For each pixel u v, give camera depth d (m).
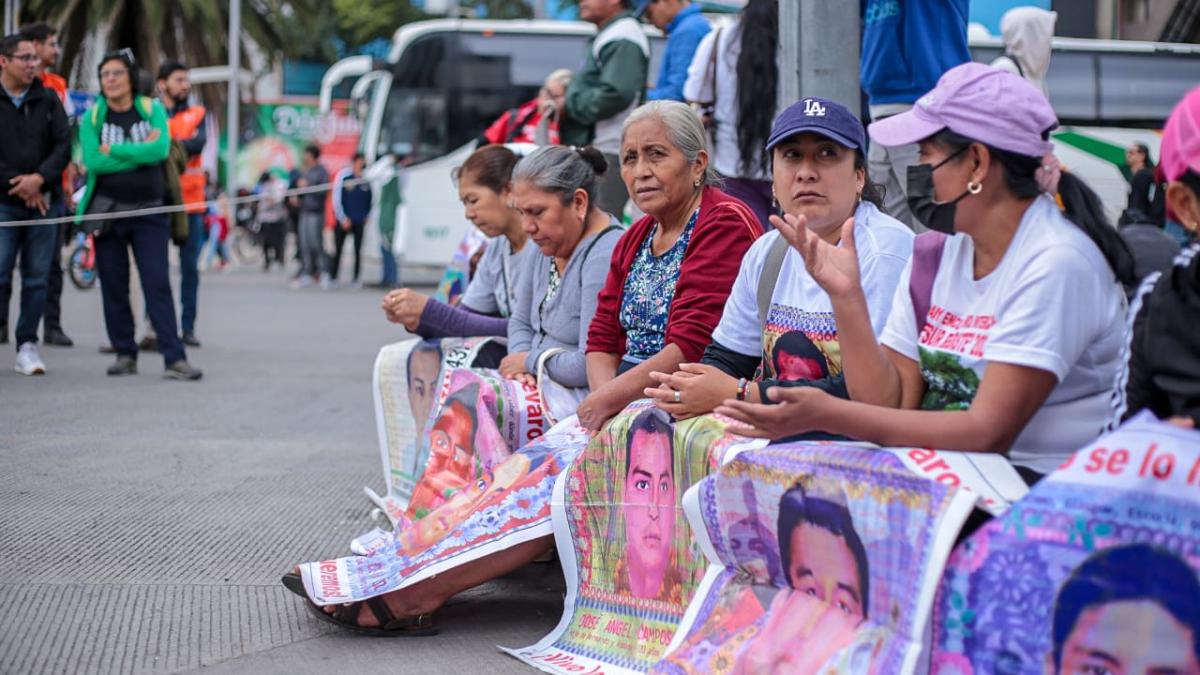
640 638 3.32
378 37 48.91
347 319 14.89
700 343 3.81
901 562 2.48
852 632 2.60
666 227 4.11
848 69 4.71
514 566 3.64
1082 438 2.69
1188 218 2.37
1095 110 16.62
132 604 3.92
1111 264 2.68
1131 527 2.20
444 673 3.33
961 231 2.71
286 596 4.06
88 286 18.70
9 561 4.36
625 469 3.43
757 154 6.08
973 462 2.57
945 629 2.42
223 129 36.31
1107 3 7.89
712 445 3.08
